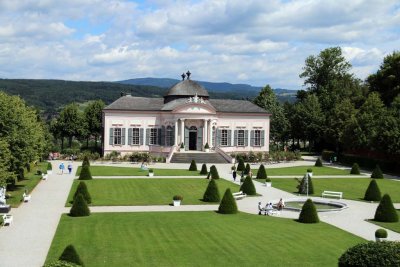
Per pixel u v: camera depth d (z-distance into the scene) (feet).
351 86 440.04
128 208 160.15
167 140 346.54
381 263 70.49
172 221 138.00
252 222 138.82
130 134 347.15
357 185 229.04
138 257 100.83
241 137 361.92
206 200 175.22
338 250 108.47
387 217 144.46
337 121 372.38
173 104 351.05
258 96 481.05
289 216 151.43
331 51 468.75
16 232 121.70
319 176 263.08
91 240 114.11
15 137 183.83
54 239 114.52
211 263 97.40
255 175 260.83
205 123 345.31
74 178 237.66
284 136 465.47
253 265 96.32
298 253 105.50
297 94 490.49
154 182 225.15
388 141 281.54
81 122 434.71
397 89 343.46
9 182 189.47
